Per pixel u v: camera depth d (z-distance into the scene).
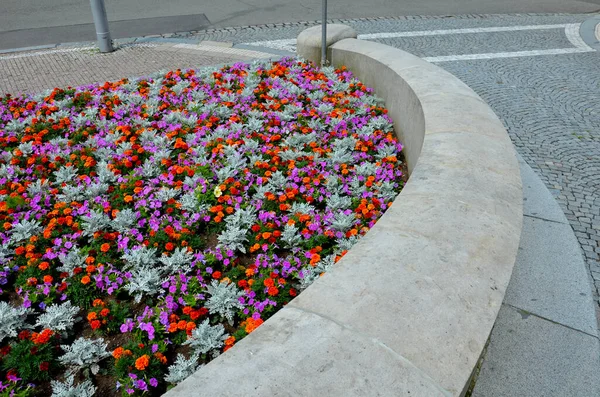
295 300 2.10
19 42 10.45
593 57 8.70
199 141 5.00
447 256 2.33
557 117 6.23
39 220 3.77
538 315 2.87
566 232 3.67
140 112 5.65
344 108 5.64
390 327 1.95
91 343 2.70
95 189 4.11
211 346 2.72
